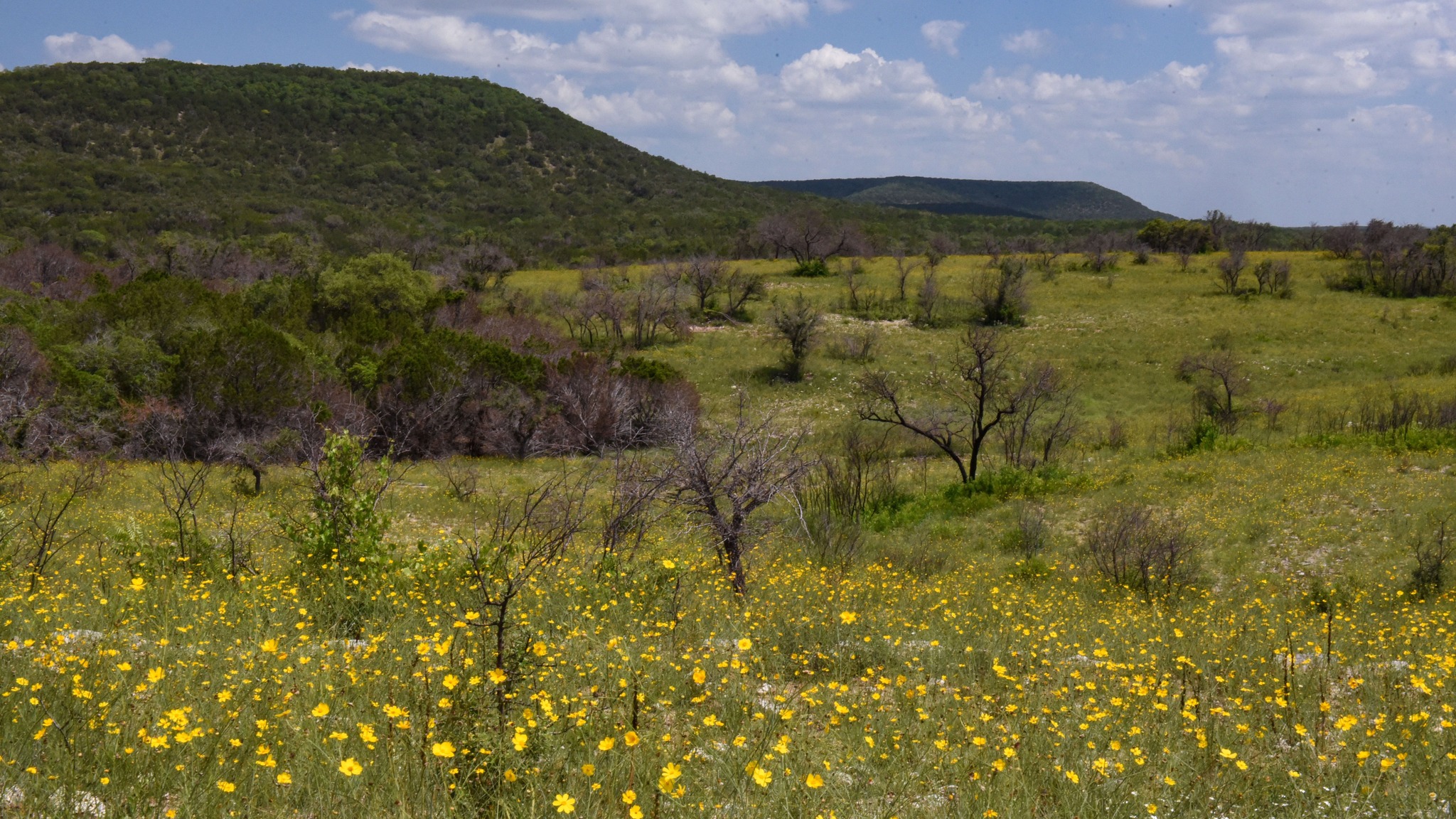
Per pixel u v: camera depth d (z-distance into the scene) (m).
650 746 3.83
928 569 15.44
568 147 198.38
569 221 151.00
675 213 163.62
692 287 58.59
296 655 5.03
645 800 3.35
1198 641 7.86
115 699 3.83
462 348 32.97
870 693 5.08
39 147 138.62
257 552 10.38
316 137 174.75
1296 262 66.50
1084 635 8.30
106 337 29.70
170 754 3.38
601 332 52.62
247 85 180.25
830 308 56.22
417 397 30.39
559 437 30.92
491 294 58.38
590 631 6.04
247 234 100.44
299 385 28.31
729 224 148.00
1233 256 59.34
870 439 32.53
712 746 4.08
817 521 16.75
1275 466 24.00
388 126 184.00
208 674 4.56
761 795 3.48
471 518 18.16
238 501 16.78
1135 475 25.16
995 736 4.41
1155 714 5.06
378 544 8.80
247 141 164.50
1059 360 44.81
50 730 3.42
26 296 37.12
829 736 4.36
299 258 61.91
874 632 6.81
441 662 4.76
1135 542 15.79
